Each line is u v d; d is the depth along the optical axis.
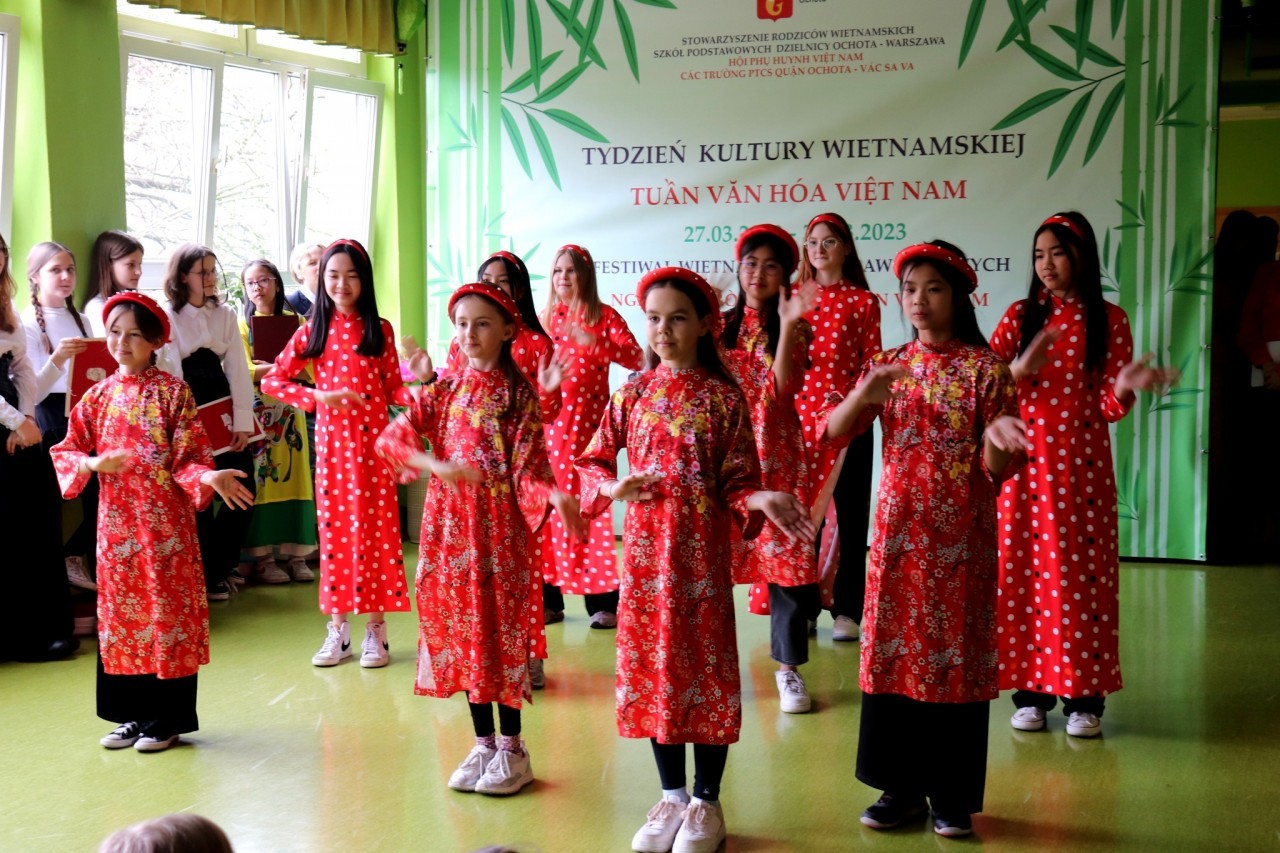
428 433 3.41
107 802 3.33
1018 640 3.76
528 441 3.32
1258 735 3.79
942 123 6.38
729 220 6.70
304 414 6.08
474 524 3.30
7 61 5.10
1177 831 3.09
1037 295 3.73
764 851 2.99
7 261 4.60
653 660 3.01
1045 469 3.68
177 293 5.19
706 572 2.97
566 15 6.80
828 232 4.41
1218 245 6.84
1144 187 6.18
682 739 2.96
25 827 3.16
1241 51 8.35
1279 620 5.17
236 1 5.89
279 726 3.94
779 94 6.56
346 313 4.54
